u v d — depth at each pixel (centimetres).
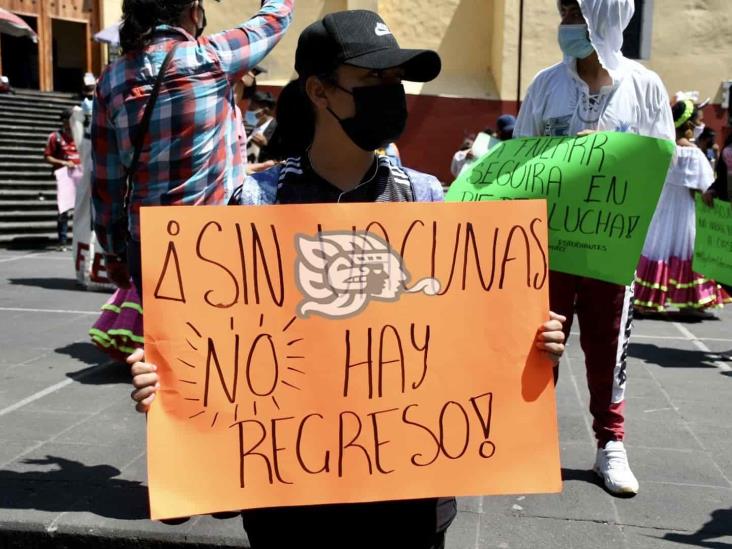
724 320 738
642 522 301
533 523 300
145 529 290
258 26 294
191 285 177
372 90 179
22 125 1556
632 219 283
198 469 175
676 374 525
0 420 402
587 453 370
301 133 199
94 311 701
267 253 178
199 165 279
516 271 184
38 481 328
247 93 655
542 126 329
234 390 177
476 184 302
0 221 1204
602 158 284
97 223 300
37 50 2012
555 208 288
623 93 313
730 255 534
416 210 181
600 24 303
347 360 180
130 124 274
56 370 500
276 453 178
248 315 178
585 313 326
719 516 306
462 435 183
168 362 176
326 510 186
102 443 371
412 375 182
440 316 182
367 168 193
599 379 329
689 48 1455
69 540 291
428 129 1470
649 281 725
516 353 184
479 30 1510
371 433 181
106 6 1948
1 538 294
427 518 188
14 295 775
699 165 703
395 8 1482
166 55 272
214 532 288
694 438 396
